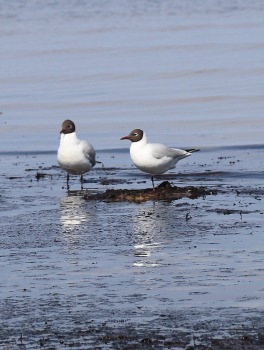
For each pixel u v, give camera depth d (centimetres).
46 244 1425
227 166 2089
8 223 1581
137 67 3750
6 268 1288
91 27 5138
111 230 1509
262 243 1393
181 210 1656
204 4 6106
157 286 1187
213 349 961
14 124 2709
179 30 4953
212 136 2456
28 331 1033
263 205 1680
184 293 1155
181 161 2170
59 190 1889
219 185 1894
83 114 2838
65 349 979
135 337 1007
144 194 1792
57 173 2081
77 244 1420
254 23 5166
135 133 1850
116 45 4412
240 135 2459
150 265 1287
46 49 4316
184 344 981
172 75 3556
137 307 1106
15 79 3547
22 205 1739
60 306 1116
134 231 1497
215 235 1453
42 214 1652
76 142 1906
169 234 1469
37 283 1212
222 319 1056
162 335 1009
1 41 4656
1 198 1811
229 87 3256
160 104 2975
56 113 2869
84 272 1259
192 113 2814
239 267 1264
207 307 1100
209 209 1656
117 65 3819
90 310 1098
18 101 3094
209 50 4188
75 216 1627
